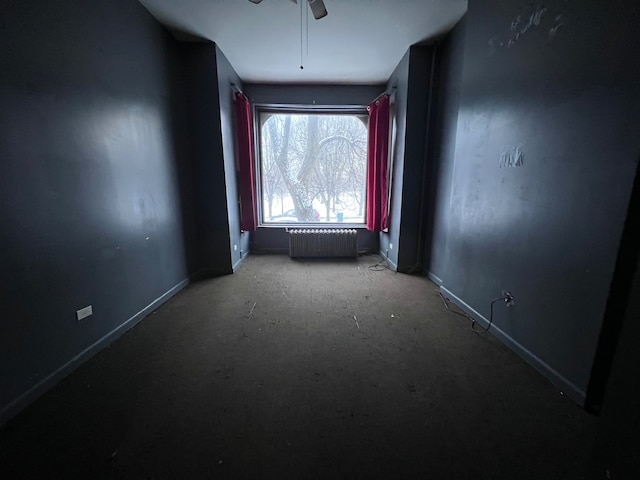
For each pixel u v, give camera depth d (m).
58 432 1.24
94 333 1.86
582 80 1.34
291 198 5.45
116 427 1.27
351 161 5.27
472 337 2.07
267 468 1.09
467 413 1.36
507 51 1.86
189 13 2.45
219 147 3.26
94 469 1.08
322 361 1.78
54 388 1.52
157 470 1.08
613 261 1.22
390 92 3.65
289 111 4.34
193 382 1.58
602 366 1.33
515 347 1.86
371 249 4.71
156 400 1.44
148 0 2.26
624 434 0.69
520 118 1.77
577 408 1.39
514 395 1.48
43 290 1.50
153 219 2.53
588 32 1.30
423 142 3.33
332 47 3.06
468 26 2.28
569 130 1.42
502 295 1.99
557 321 1.53
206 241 3.51
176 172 2.94
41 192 1.48
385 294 2.90
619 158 1.19
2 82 1.29
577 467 1.09
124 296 2.15
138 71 2.29
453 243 2.65
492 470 1.08
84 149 1.76
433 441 1.21
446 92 2.92
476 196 2.27
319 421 1.32
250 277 3.45
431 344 1.98
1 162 1.29
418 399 1.46
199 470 1.08
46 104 1.50
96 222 1.86
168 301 2.73
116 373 1.66
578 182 1.38
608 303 1.25
